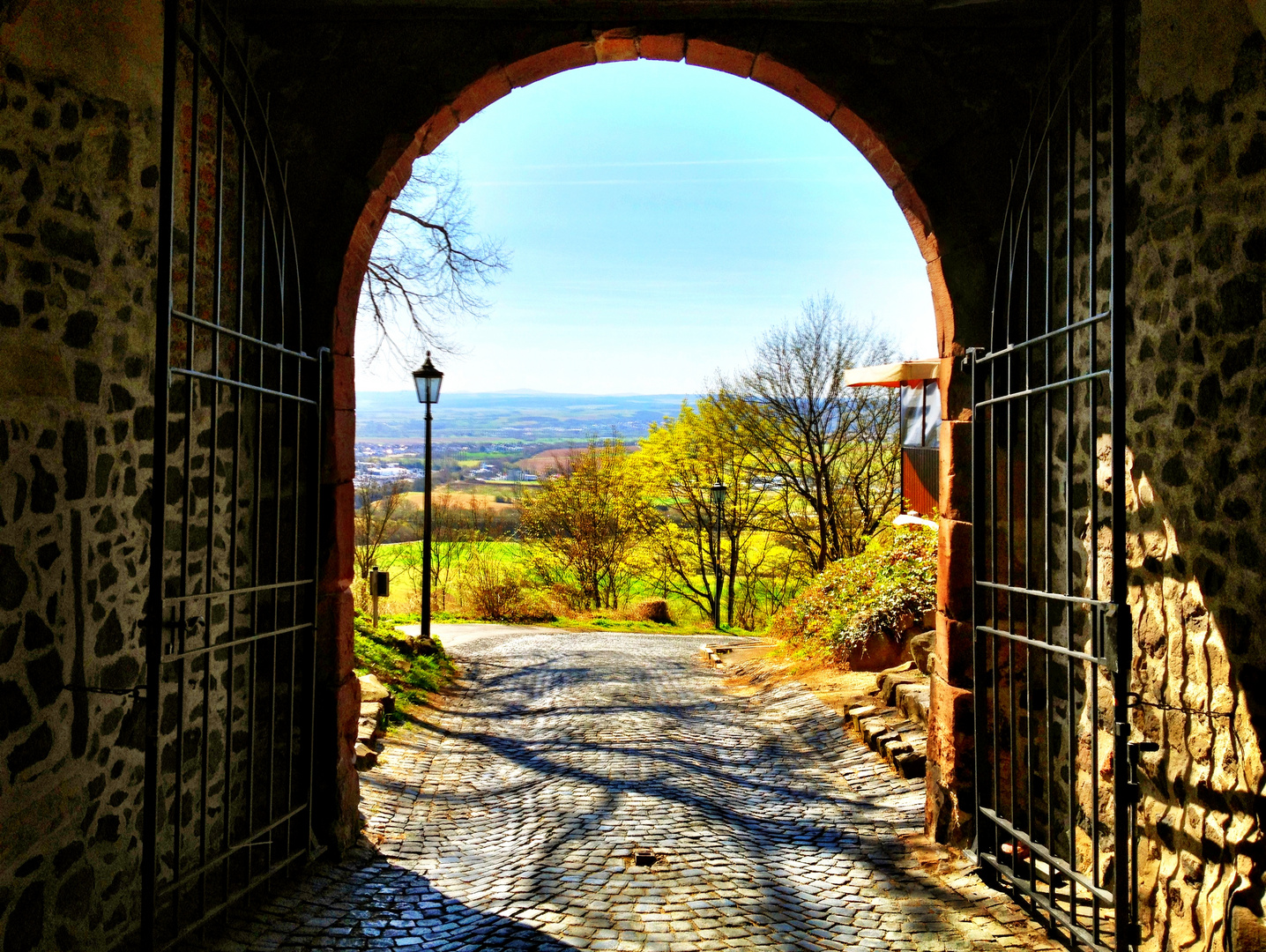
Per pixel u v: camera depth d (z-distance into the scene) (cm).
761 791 599
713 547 2397
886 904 407
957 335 465
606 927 371
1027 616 400
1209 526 296
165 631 361
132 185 335
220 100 366
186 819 382
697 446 2353
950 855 460
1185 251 309
